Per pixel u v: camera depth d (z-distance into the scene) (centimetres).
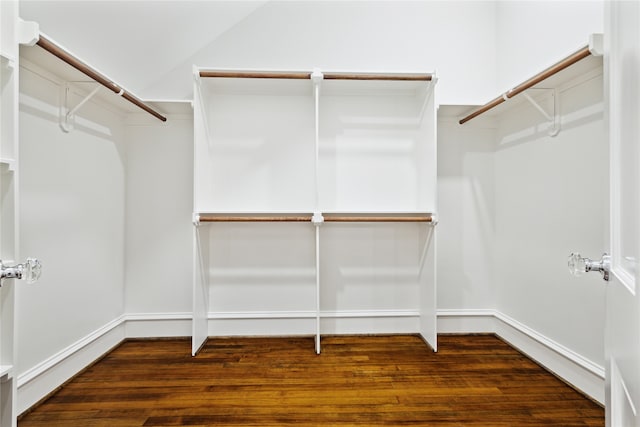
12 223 129
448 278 279
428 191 252
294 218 239
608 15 84
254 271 272
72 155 205
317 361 227
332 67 278
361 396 185
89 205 221
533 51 234
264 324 272
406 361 227
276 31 275
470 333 278
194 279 234
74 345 206
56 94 192
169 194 269
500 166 270
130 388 193
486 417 167
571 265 98
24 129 171
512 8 258
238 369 216
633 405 67
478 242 280
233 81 249
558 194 206
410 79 240
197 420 164
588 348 183
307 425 161
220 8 272
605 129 88
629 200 72
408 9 281
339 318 276
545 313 217
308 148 274
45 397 182
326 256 275
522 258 242
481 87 283
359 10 279
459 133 279
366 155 276
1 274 113
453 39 282
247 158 271
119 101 236
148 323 267
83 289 215
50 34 252
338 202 275
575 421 163
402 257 278
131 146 266
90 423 162
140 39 268
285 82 251
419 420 164
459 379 203
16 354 129
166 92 270
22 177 170
